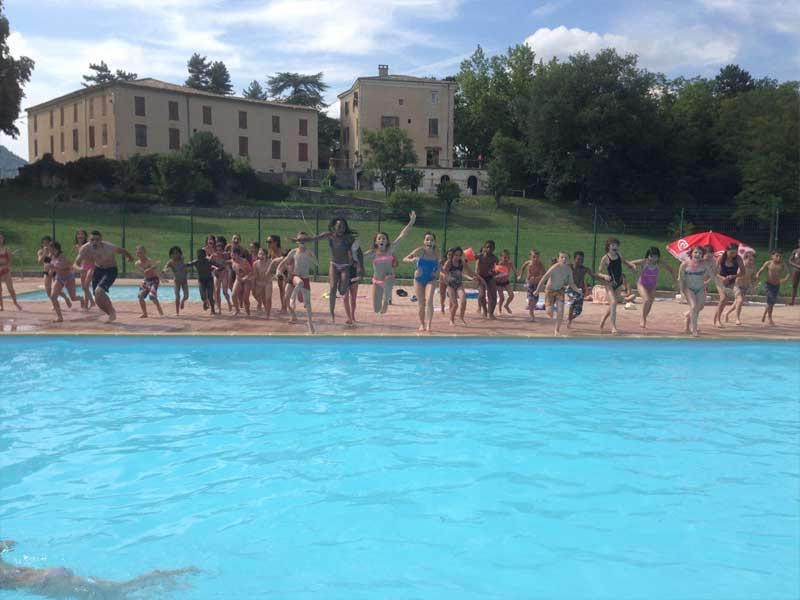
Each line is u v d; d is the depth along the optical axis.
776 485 5.60
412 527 4.76
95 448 6.34
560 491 5.43
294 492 5.36
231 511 5.00
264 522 4.82
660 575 4.12
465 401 8.15
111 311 12.73
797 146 46.38
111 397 8.11
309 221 42.88
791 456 6.31
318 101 83.06
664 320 14.65
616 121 56.72
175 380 8.98
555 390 8.76
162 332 11.38
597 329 12.99
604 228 49.97
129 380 8.94
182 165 46.25
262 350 11.09
